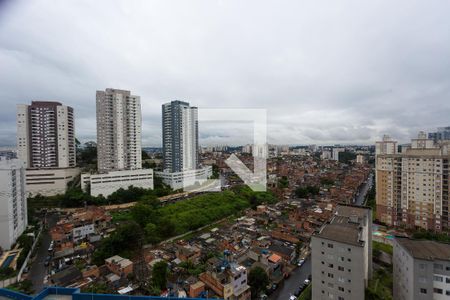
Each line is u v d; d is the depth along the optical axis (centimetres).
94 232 4522
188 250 3631
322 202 6575
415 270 2189
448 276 2109
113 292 2662
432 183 4772
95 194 6412
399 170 5203
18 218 4288
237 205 6072
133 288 2770
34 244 4056
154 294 2645
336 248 2289
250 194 6719
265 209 6000
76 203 6138
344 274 2245
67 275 2956
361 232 2586
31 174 6838
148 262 3422
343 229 2547
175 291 2727
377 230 5012
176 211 5469
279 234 4475
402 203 5159
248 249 3841
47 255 3797
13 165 4216
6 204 3816
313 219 5156
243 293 2775
